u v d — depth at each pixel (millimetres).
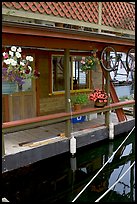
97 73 8477
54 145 5051
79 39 5043
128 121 6957
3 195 4219
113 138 6418
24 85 6398
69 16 5133
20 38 4363
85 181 4789
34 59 6516
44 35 4430
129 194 4328
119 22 6469
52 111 7168
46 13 4723
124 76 13594
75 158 5488
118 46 6523
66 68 5273
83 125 6492
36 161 4746
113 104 6613
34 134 5594
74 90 7723
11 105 6168
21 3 4336
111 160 5672
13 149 4574
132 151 6145
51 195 4281
